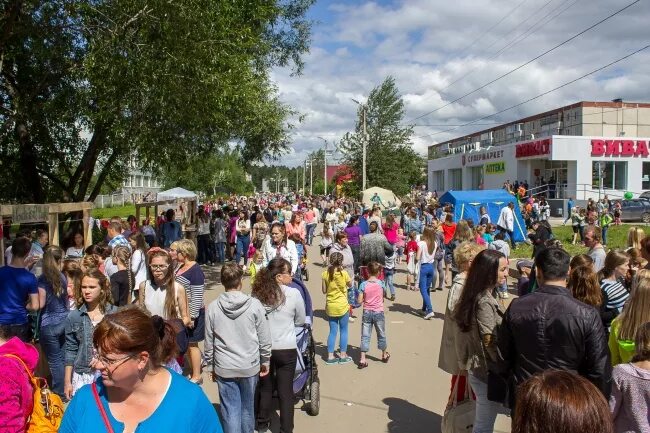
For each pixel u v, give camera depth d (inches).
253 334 187.5
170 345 122.2
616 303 203.3
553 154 1416.1
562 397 69.9
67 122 573.9
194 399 90.3
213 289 546.6
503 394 155.4
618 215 1139.3
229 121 591.8
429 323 404.5
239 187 3139.8
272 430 217.6
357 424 225.0
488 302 161.5
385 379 280.1
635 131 1975.9
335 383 274.7
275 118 812.6
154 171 594.6
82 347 194.2
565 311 134.0
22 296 234.2
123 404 89.0
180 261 265.9
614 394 126.3
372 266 303.3
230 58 492.1
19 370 127.2
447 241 549.0
